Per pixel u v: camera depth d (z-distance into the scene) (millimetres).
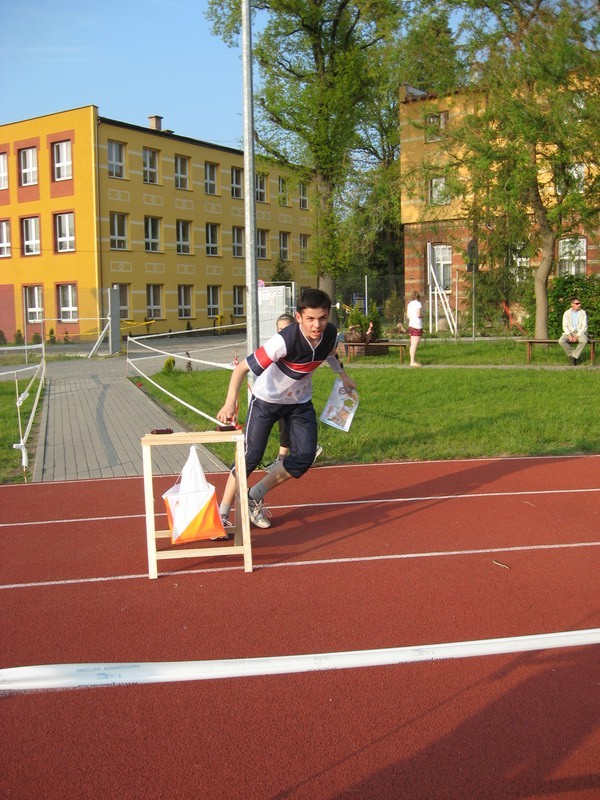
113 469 9188
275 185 49781
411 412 12375
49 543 6320
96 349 28469
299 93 29906
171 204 42531
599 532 6453
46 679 2443
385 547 6062
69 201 38875
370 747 3307
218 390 15484
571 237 21141
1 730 3471
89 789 3047
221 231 45969
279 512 7176
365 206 26094
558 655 4156
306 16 28875
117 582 5359
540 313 20984
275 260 50344
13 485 8461
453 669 4012
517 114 17906
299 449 6191
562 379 15461
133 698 3748
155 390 16391
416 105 26672
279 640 4363
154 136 41219
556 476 8586
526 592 5066
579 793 3004
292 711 3609
